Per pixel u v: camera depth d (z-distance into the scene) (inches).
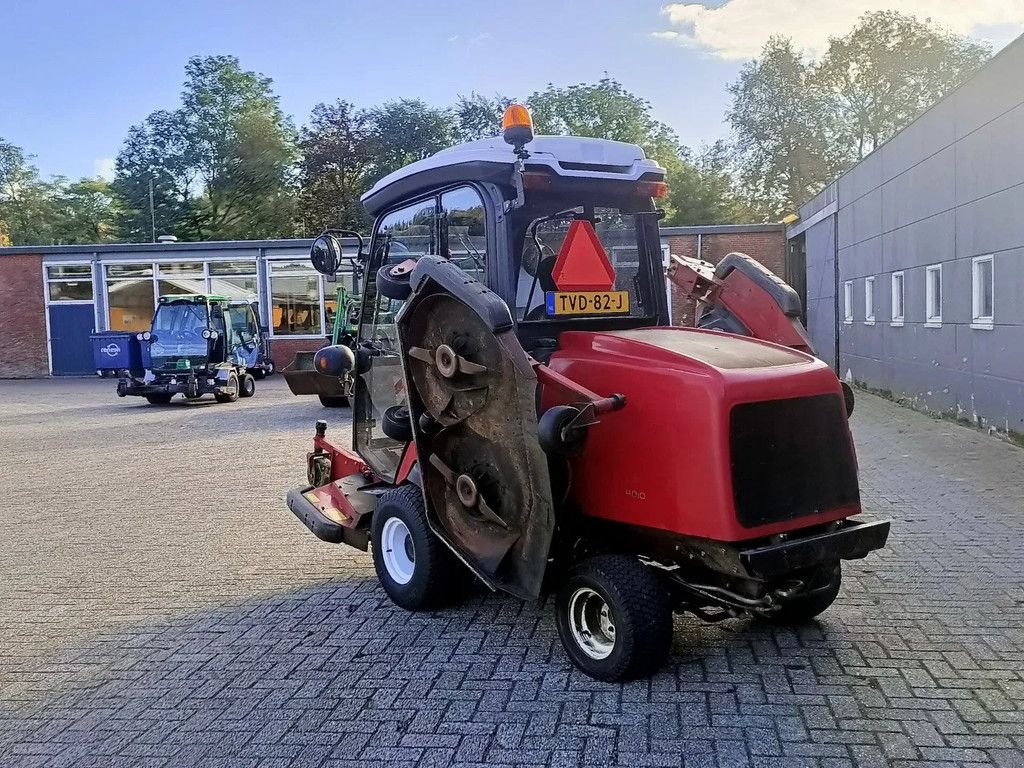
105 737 159.2
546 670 178.7
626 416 166.7
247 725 161.2
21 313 1195.3
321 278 1191.6
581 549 185.6
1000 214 447.5
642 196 205.2
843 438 170.1
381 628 206.1
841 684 168.4
